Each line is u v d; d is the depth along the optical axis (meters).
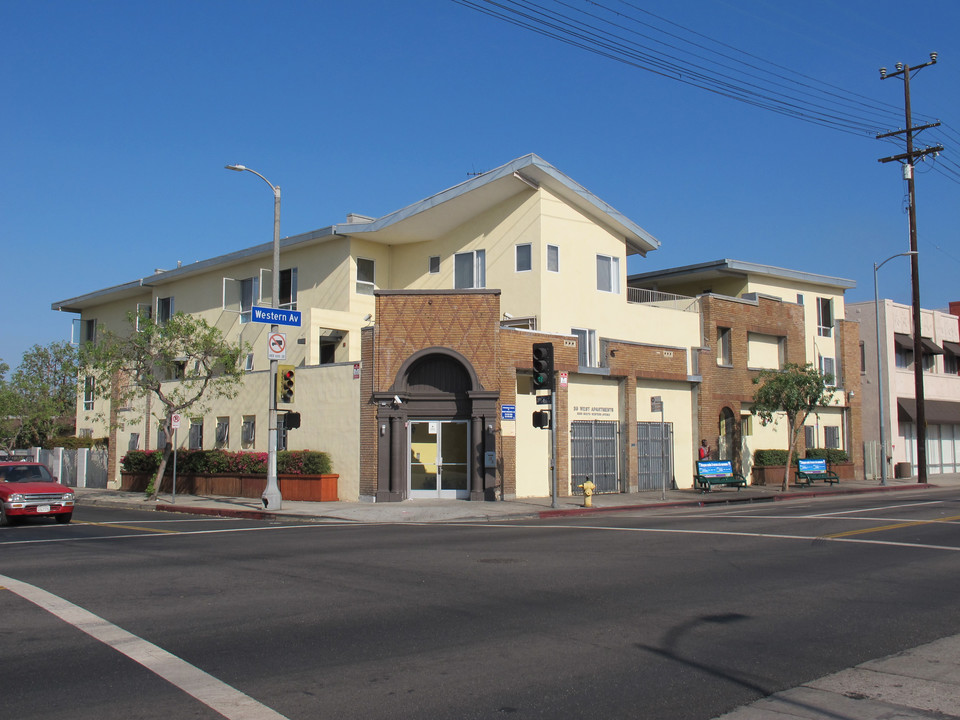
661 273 43.03
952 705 6.43
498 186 31.48
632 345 32.38
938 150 38.84
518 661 7.52
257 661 7.48
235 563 13.48
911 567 12.89
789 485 37.88
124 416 40.25
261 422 32.06
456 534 18.14
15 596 10.54
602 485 31.16
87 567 13.11
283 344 25.06
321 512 23.61
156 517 24.50
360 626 8.86
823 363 44.03
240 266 38.78
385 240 34.66
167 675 7.04
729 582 11.53
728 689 6.77
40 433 50.25
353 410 27.86
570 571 12.45
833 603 10.15
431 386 27.53
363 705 6.29
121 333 47.69
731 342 37.81
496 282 32.41
